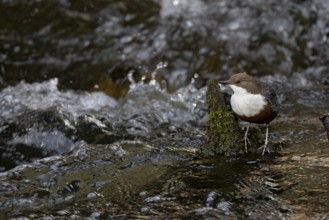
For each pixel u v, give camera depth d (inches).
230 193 298.7
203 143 374.6
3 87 529.3
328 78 547.5
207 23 614.2
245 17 617.3
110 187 319.6
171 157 358.3
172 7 641.6
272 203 283.1
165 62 562.3
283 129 395.9
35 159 399.2
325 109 451.8
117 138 412.5
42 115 438.3
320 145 357.7
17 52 585.9
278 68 566.9
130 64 560.1
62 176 337.7
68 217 284.7
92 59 574.2
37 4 653.3
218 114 354.9
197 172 330.6
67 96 506.0
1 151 406.0
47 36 609.6
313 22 608.1
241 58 571.5
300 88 516.1
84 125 427.5
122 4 650.2
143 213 283.6
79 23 625.6
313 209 271.9
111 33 609.3
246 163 338.0
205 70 557.3
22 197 312.0
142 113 461.7
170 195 302.7
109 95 526.9
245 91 332.5
